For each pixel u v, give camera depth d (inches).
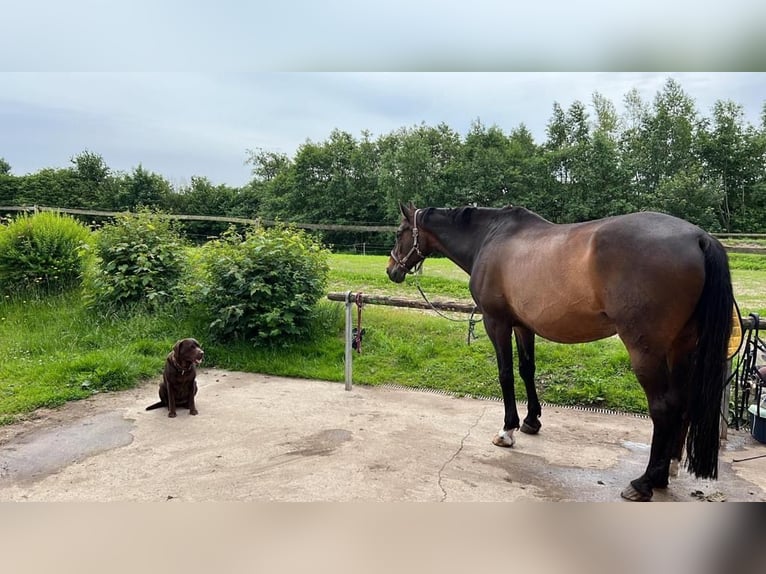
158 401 189.2
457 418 175.8
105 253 281.4
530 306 129.0
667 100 1258.6
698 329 103.5
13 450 144.3
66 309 283.4
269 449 146.2
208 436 156.2
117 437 154.6
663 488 119.6
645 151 1231.5
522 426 163.6
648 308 104.2
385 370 227.5
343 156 1401.3
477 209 165.3
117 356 220.7
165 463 136.2
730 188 1183.6
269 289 241.8
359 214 1352.1
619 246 107.9
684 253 102.3
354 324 269.6
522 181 1212.5
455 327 261.9
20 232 305.0
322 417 174.4
